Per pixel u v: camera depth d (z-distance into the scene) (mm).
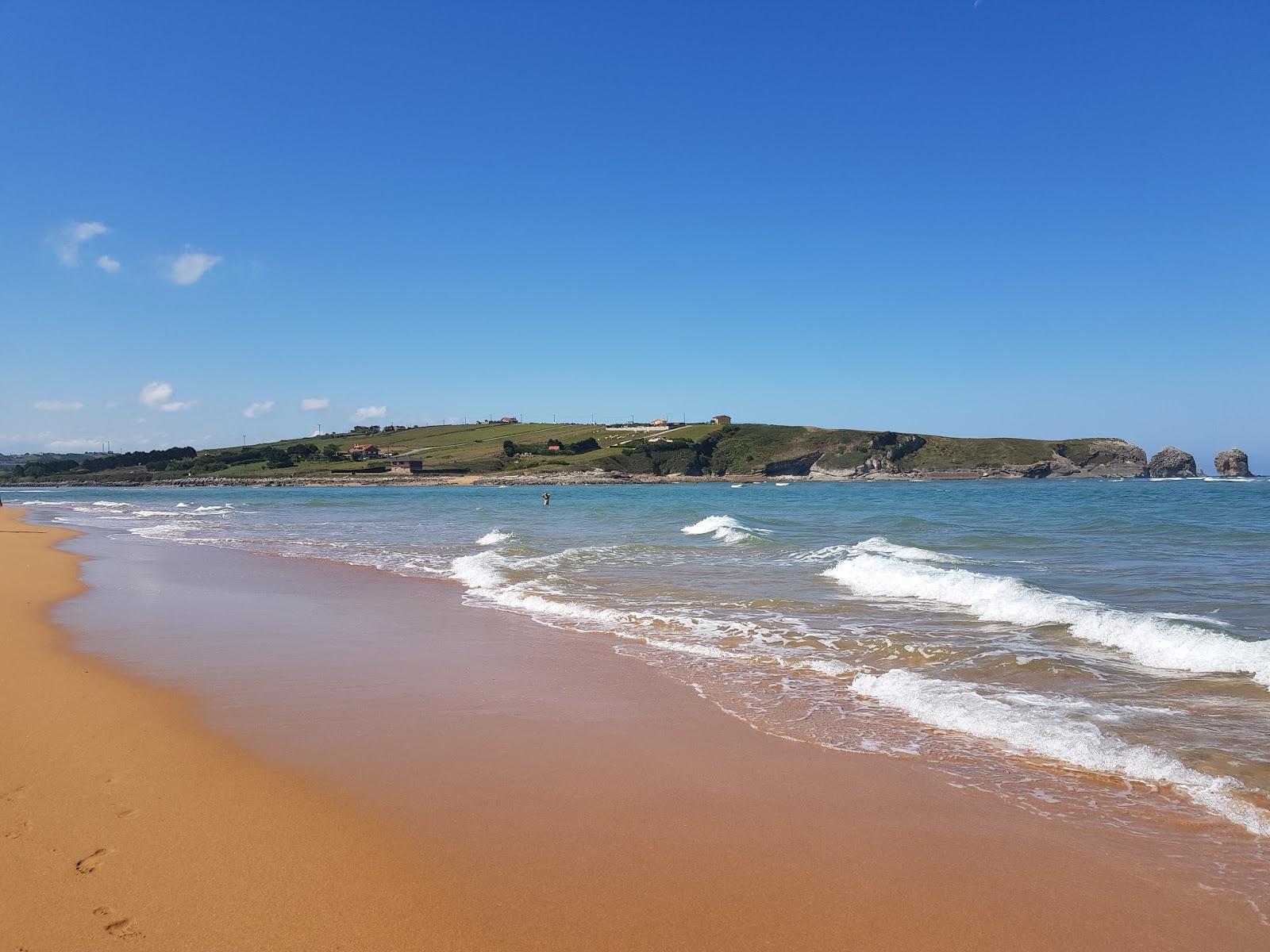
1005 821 5387
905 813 5492
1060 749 6707
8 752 6320
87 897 4148
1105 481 150000
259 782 5844
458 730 7207
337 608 14023
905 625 12094
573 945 3834
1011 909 4254
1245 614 12312
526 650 10609
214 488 151000
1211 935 4023
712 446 185750
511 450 186500
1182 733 7133
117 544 27250
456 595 15555
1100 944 3924
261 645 10805
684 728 7324
